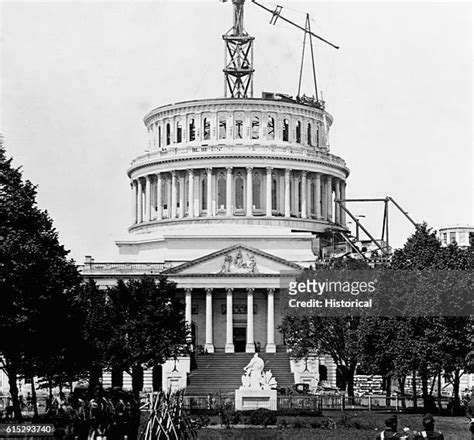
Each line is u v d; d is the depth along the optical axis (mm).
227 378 155750
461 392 159125
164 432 54281
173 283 134250
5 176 91000
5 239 85938
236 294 184500
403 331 102938
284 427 89438
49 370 99250
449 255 106000
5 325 86188
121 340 122500
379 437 45656
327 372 162500
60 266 98438
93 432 51156
